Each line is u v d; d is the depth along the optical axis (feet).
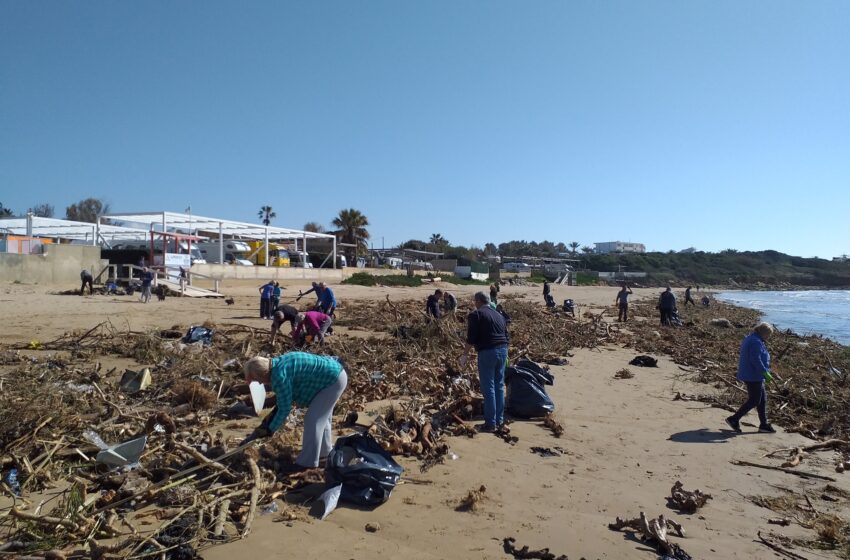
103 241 131.95
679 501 16.63
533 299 137.49
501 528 14.61
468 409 25.43
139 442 16.90
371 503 15.52
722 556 13.84
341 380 17.17
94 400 23.40
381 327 57.06
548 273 302.25
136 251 114.01
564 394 31.65
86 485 14.42
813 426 26.91
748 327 86.22
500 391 23.98
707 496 16.87
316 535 13.65
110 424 20.59
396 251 279.90
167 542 12.68
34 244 108.99
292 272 141.08
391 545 13.41
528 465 19.57
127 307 68.95
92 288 87.76
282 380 16.35
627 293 81.10
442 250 343.87
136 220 127.75
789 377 39.52
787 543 14.66
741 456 21.98
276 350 38.01
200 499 14.58
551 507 16.14
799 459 21.63
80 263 102.32
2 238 112.16
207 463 16.05
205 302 81.61
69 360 32.40
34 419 19.20
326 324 40.68
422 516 15.05
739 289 341.82
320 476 16.61
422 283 174.70
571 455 21.02
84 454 17.54
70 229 140.97
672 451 22.24
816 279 388.98
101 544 12.50
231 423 21.68
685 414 28.37
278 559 12.46
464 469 18.71
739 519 16.08
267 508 14.75
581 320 75.10
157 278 91.20
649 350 52.49
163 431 19.74
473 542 13.78
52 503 14.57
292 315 43.68
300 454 17.02
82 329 47.47
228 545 12.97
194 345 36.52
